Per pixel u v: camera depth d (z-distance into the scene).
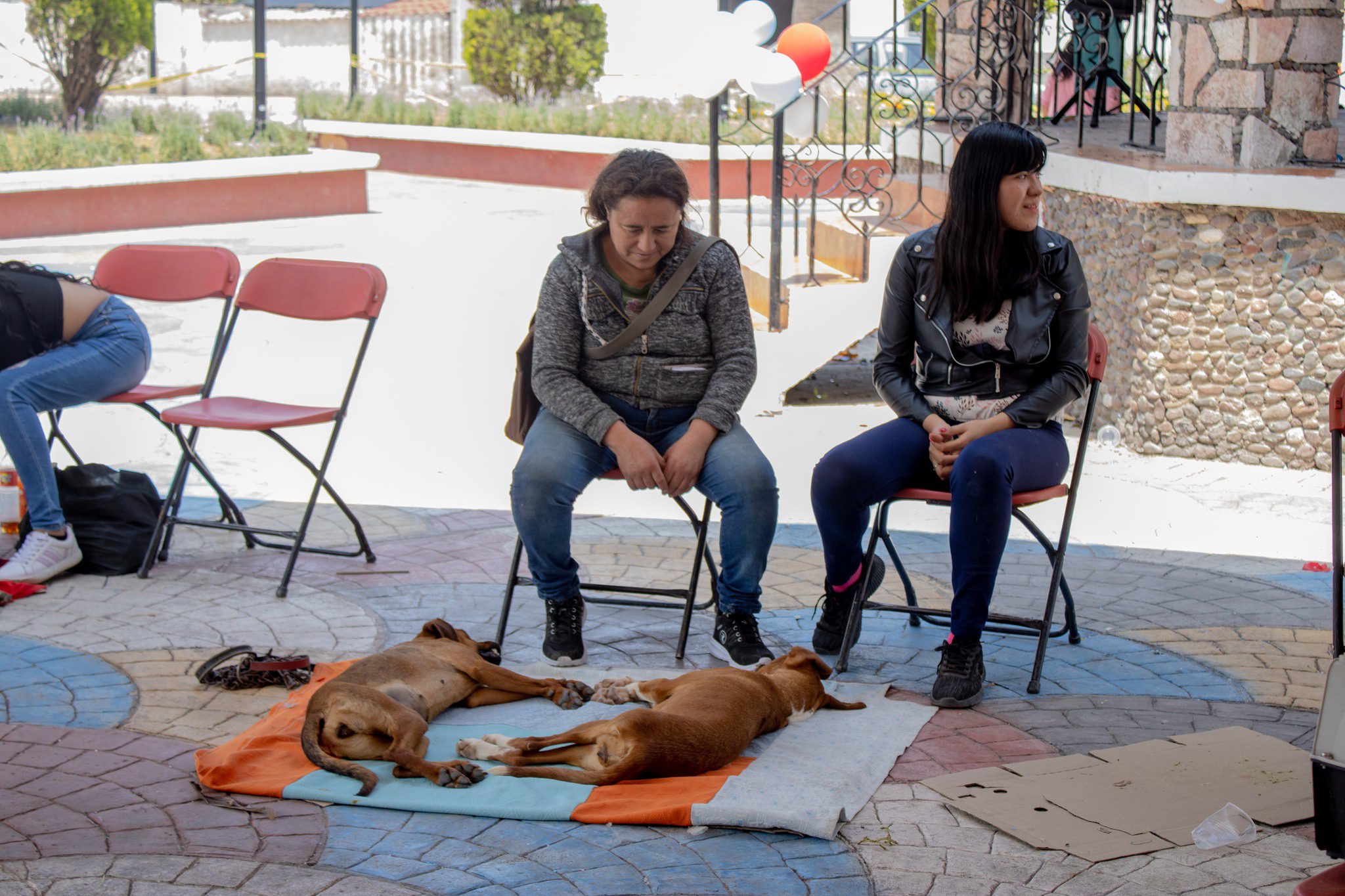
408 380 8.80
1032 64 9.09
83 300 5.24
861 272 8.48
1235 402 7.00
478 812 3.25
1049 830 3.18
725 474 4.22
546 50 22.55
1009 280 4.20
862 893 2.91
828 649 4.52
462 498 6.43
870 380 9.08
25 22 21.56
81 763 3.51
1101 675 4.32
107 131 16.95
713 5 15.72
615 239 4.19
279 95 29.00
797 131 8.77
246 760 3.50
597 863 3.03
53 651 4.34
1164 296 7.04
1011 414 4.20
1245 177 6.64
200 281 5.52
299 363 9.13
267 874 2.96
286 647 4.45
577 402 4.27
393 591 5.07
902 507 6.52
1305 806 3.31
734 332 4.41
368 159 16.42
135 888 2.88
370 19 28.30
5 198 13.78
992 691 4.17
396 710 3.47
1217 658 4.46
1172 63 7.28
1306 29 6.80
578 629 4.38
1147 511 6.27
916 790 3.44
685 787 3.36
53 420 5.42
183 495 6.27
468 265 12.74
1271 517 6.16
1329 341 6.73
